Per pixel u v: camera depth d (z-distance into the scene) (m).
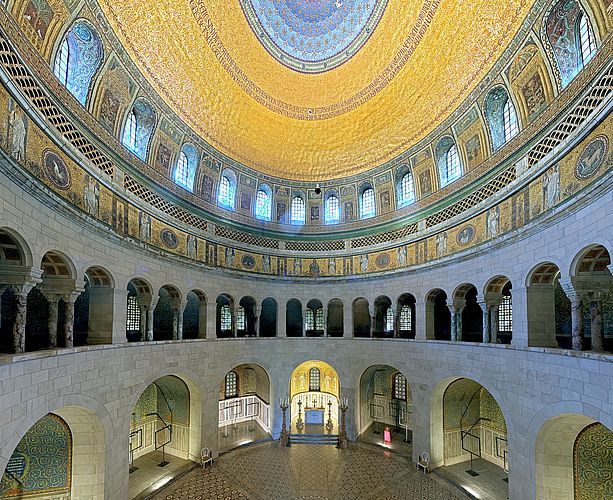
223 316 26.39
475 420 20.95
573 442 12.55
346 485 17.41
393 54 20.34
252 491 16.70
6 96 8.91
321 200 27.05
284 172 26.62
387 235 23.97
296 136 25.53
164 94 18.22
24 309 9.77
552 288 13.81
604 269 11.48
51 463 13.10
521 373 13.78
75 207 11.79
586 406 10.66
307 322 28.97
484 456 20.50
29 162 9.95
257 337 24.09
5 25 9.23
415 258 21.78
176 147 20.03
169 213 19.22
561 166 12.19
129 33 15.06
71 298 12.19
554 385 12.05
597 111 10.31
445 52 18.03
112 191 14.76
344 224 26.16
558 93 12.87
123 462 14.49
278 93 23.42
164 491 16.55
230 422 26.84
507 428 14.52
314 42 22.45
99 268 13.88
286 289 25.72
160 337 21.78
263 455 21.23
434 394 19.52
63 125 12.09
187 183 21.25
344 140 25.25
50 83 11.38
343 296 25.45
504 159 15.56
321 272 26.25
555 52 12.89
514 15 14.22
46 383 10.34
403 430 25.41
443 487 17.12
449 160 20.22
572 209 11.28
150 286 17.22
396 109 22.02
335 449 22.23
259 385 27.66
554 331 13.66
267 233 25.75
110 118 15.21
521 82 14.59
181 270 19.58
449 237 19.30
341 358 24.69
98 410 13.01
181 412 20.84
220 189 23.58
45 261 11.77
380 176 24.55
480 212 17.06
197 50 18.56
